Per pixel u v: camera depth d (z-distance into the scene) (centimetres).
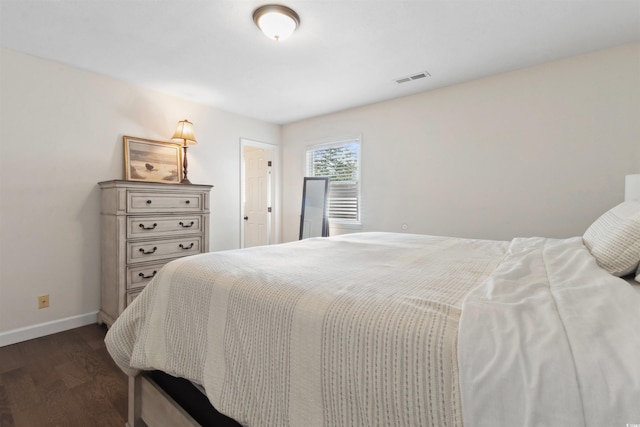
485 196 289
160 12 190
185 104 348
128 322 130
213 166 377
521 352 54
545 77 258
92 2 180
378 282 99
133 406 135
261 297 93
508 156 277
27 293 242
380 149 358
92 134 275
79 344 230
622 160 229
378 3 181
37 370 192
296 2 180
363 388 68
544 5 183
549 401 48
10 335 231
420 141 328
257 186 484
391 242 205
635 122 224
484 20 198
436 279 104
